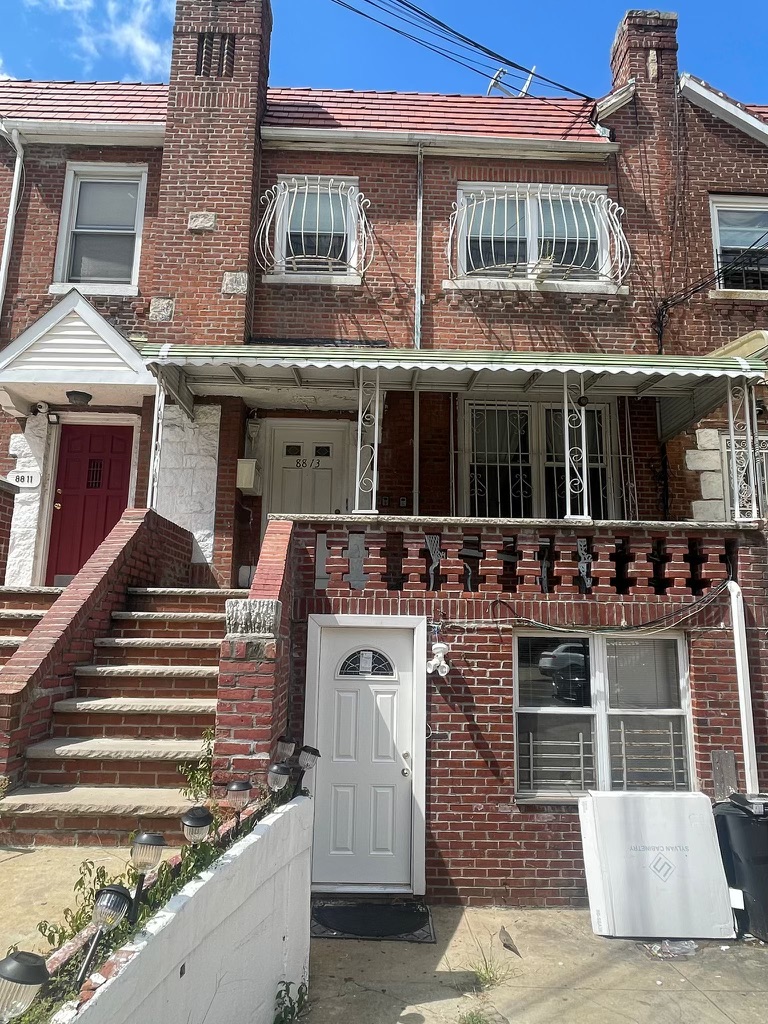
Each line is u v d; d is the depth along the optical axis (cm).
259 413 956
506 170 1004
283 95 1079
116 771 486
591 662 654
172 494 887
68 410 929
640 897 546
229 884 318
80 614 571
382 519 641
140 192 993
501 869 600
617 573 691
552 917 576
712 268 995
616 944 530
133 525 696
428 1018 424
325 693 632
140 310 952
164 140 965
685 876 555
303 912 445
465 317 962
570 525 651
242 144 962
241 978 338
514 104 1086
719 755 624
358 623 630
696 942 536
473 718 623
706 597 646
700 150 1028
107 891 229
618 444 957
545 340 962
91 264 980
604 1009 441
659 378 775
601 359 722
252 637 476
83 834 441
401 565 662
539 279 959
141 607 664
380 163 1000
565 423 707
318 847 609
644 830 566
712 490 938
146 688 559
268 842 375
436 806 609
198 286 925
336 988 456
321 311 956
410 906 585
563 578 649
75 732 525
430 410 959
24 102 1034
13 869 384
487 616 637
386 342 950
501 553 652
